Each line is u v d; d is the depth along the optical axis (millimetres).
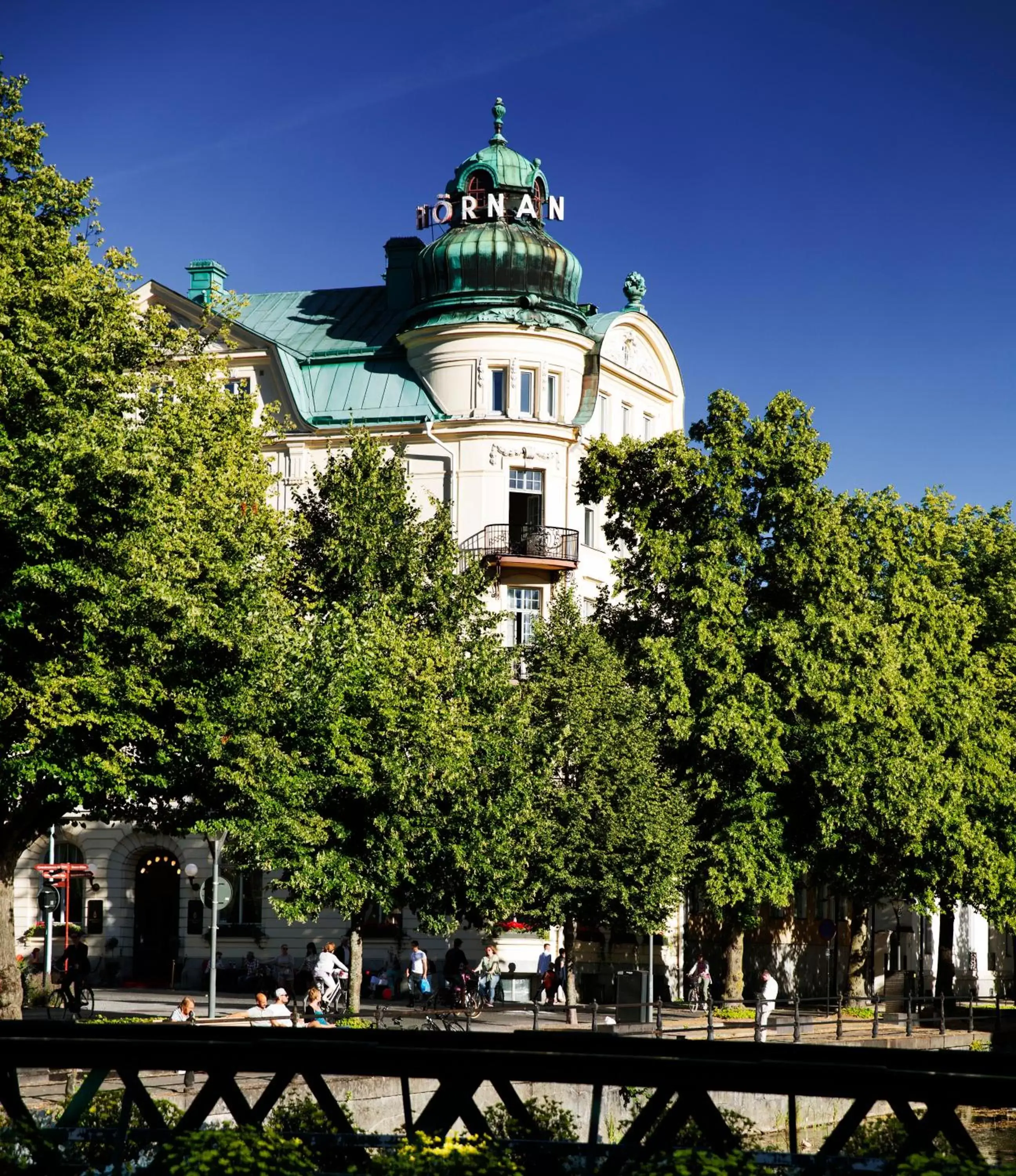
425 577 42500
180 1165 10852
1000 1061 11797
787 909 59281
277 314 64500
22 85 33062
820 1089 10492
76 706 28109
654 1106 10961
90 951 54031
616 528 48000
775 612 45531
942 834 45000
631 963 53688
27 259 31312
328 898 36969
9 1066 11641
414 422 57812
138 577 28469
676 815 43406
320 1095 11922
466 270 58375
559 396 58562
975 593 54250
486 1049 13227
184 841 53594
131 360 34219
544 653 46188
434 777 38156
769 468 45438
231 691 31062
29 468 27781
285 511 40938
